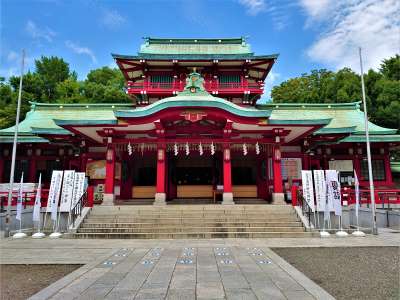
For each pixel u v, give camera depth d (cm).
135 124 2105
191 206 1989
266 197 2664
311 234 1684
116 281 885
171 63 3231
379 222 2092
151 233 1681
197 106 2058
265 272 978
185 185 2780
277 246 1431
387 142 2864
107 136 2244
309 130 2288
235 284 855
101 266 1059
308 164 2797
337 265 1090
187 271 990
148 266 1055
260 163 2770
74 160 2864
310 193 1820
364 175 2908
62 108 3250
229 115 2092
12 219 2022
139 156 2809
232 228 1738
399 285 865
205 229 1738
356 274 977
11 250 1358
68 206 1798
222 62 3238
